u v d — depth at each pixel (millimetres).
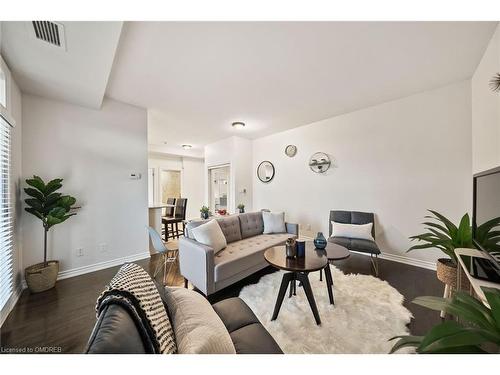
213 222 2586
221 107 3197
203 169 7527
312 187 4020
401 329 1552
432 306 802
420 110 2791
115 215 2941
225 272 2109
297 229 3402
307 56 1964
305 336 1489
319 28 1604
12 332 1572
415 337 741
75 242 2619
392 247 3059
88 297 2070
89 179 2730
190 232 2537
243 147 4996
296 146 4266
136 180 3141
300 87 2586
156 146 5859
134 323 667
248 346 977
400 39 1746
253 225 3361
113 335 581
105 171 2859
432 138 2711
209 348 707
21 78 2033
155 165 6473
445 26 1612
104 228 2848
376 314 1733
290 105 3139
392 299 1960
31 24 1354
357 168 3406
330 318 1689
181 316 881
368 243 2721
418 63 2109
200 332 772
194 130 4406
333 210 3631
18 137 2176
